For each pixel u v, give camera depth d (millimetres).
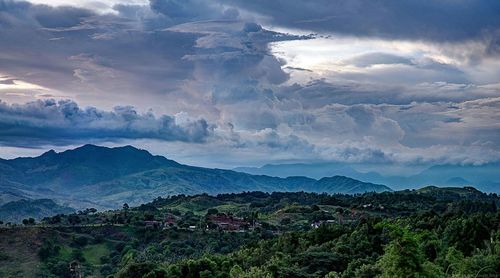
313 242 156375
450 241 125938
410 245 59000
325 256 130250
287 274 119375
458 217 156125
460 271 92500
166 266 143000
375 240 138000
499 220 137625
